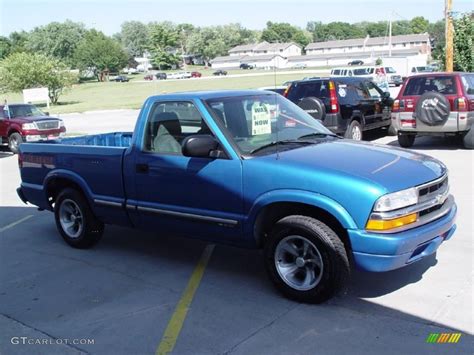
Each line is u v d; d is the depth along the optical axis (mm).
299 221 4516
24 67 49750
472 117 12016
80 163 6262
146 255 6219
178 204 5324
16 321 4609
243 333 4184
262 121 5316
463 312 4328
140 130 5633
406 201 4285
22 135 17594
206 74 100062
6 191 10977
